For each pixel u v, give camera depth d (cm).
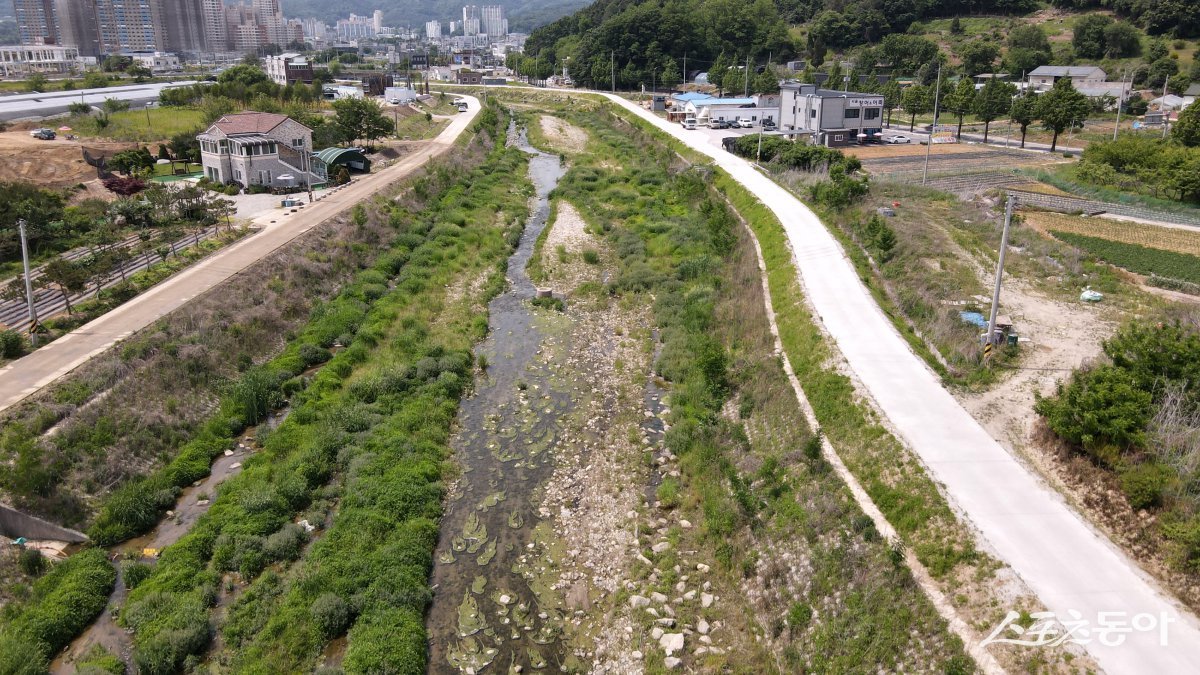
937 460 2395
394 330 4069
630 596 2234
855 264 4353
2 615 2094
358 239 5294
